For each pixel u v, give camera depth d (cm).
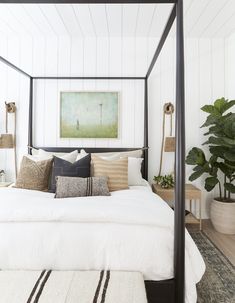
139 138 331
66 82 329
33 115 329
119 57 329
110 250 136
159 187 300
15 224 144
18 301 104
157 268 134
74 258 136
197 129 333
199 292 173
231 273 199
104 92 328
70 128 329
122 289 113
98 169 240
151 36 326
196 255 140
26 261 136
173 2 130
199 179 333
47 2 128
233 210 284
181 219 128
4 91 330
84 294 109
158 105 332
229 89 329
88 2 128
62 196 194
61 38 328
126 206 154
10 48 328
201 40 333
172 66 330
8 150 332
